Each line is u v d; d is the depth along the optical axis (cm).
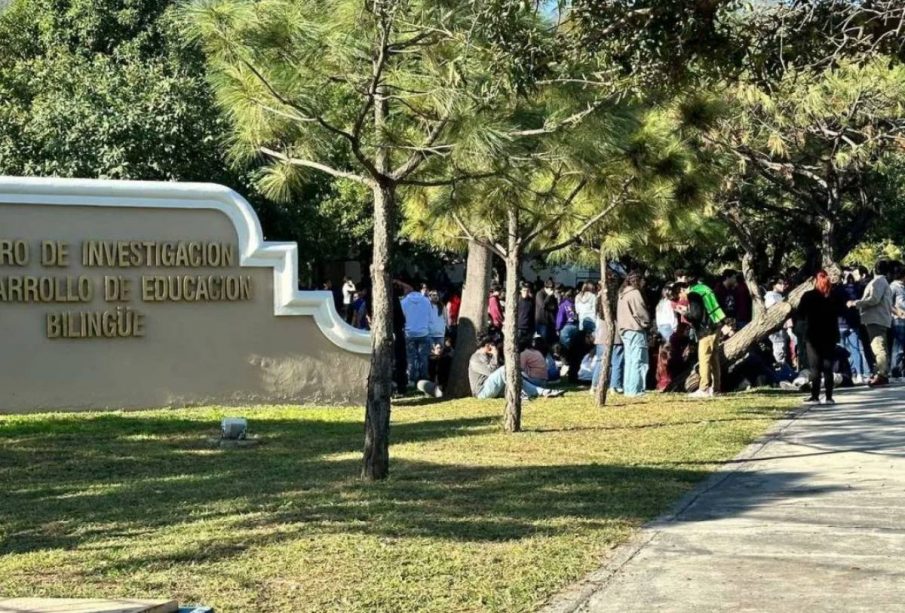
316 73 1037
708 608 719
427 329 2230
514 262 1504
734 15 990
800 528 932
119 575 764
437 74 1016
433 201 1396
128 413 1758
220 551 828
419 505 998
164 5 3039
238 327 1870
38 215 1755
